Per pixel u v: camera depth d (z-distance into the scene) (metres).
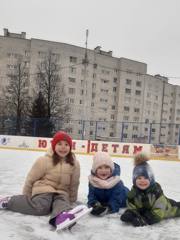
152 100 73.00
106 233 3.93
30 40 60.19
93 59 64.12
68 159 4.70
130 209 4.37
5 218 4.22
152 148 21.78
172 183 9.60
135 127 67.69
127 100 68.56
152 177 4.29
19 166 11.84
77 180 4.77
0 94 58.41
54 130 27.84
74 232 3.88
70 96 61.81
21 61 59.91
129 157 21.70
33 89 55.41
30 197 4.61
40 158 4.68
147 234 3.98
